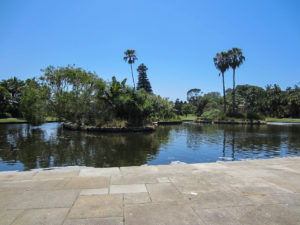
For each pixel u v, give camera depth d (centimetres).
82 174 410
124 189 334
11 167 750
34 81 2338
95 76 2573
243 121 3772
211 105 5469
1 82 4794
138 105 2405
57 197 302
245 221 237
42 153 998
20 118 4403
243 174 416
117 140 1494
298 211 262
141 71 6372
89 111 2398
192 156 968
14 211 259
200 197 304
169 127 2945
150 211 261
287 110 5344
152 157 938
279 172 432
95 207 271
